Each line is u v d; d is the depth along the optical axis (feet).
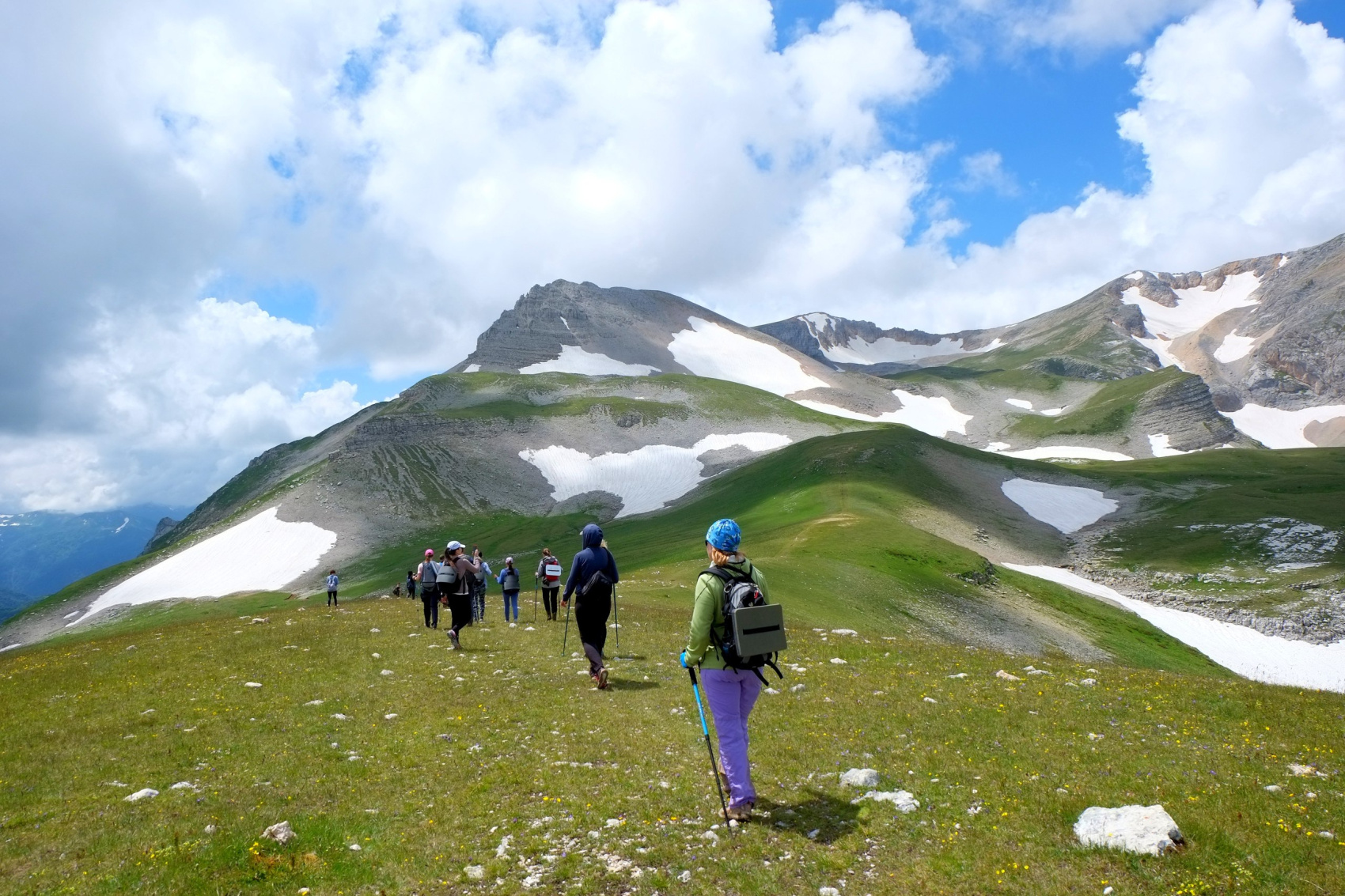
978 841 29.50
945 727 47.50
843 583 195.11
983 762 40.37
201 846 31.63
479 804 35.83
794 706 52.90
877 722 48.62
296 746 46.52
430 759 43.04
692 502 549.95
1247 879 25.68
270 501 649.61
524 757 42.68
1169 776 37.40
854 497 399.65
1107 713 52.01
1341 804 32.76
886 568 228.22
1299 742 45.06
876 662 71.61
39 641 395.75
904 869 27.68
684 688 58.80
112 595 515.09
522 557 457.27
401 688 61.93
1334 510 432.25
